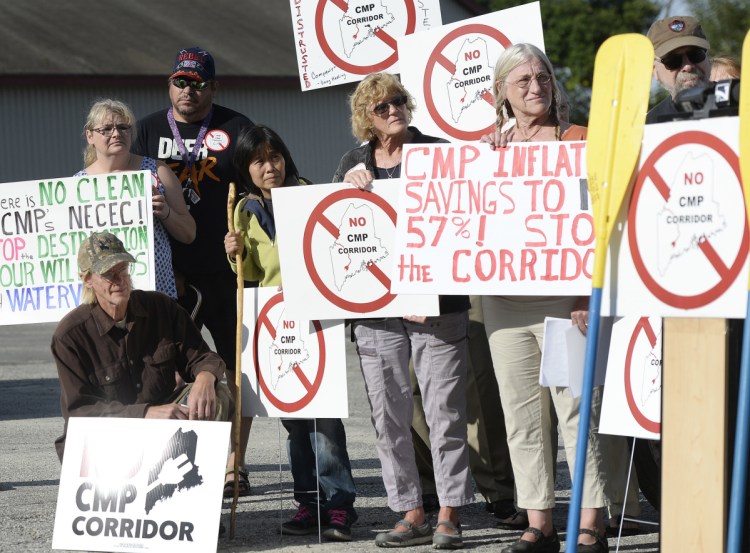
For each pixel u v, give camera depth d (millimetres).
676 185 4305
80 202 6871
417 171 5652
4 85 35406
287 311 6047
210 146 7559
